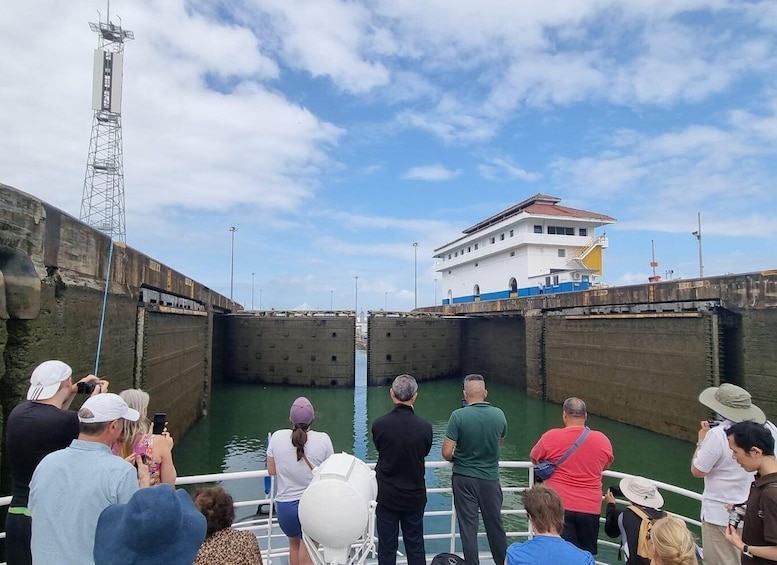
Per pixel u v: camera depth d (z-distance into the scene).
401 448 4.65
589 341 26.58
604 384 25.28
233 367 37.75
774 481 3.44
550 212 41.38
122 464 3.16
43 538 2.94
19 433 3.61
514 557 3.13
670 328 21.02
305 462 4.66
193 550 2.65
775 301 16.91
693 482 16.33
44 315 9.70
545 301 30.69
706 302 19.55
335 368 36.41
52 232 10.21
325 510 3.49
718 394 4.56
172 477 4.26
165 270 19.91
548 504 3.25
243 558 3.14
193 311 24.59
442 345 41.06
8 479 8.46
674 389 20.72
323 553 3.65
